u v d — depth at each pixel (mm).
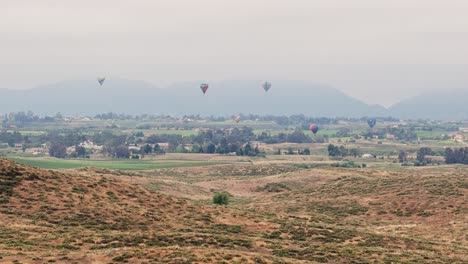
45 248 48750
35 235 53281
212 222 66188
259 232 62656
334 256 51625
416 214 85312
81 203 66062
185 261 42719
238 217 68875
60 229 56844
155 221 64188
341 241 60688
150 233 56531
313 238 61188
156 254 44969
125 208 67125
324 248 54750
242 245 53969
